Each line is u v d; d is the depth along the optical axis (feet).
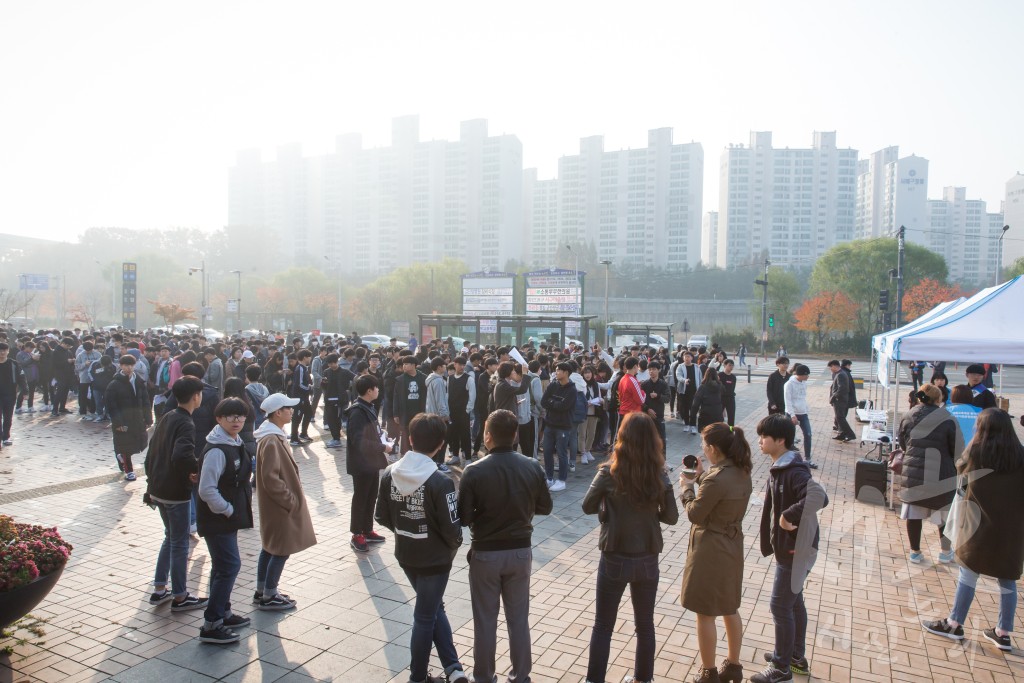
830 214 415.44
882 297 105.91
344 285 272.92
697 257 424.87
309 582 19.98
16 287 397.60
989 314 29.25
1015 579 16.07
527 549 13.74
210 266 390.21
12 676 14.42
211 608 15.97
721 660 15.44
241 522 16.22
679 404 52.54
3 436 40.40
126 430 31.14
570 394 31.73
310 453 39.75
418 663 13.80
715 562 13.73
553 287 100.42
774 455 15.17
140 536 24.04
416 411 34.65
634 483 13.37
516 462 13.66
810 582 20.47
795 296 198.18
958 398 24.93
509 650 14.65
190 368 22.80
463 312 108.37
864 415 43.68
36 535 16.17
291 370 42.16
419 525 13.70
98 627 16.88
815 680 14.73
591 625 17.35
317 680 14.46
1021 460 15.92
